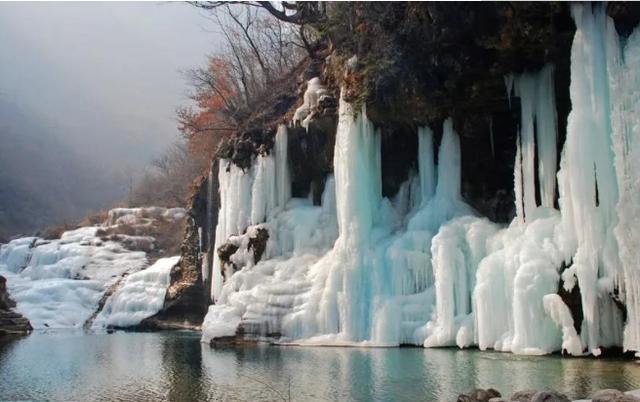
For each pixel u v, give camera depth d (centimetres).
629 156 1542
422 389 1183
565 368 1370
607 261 1566
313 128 2603
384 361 1575
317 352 1836
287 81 3369
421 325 1925
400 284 2016
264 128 2845
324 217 2511
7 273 4594
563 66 1898
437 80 2133
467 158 2231
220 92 4319
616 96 1594
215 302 2906
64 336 2959
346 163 2234
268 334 2189
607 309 1570
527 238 1745
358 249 2139
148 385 1362
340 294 2084
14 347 2338
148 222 5306
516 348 1642
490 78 2025
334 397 1139
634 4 1606
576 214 1625
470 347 1805
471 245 1898
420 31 2066
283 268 2384
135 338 2794
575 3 1686
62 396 1259
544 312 1630
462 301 1877
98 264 4372
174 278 3672
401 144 2361
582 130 1636
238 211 2803
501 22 1862
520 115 2044
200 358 1842
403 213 2345
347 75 2309
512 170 2175
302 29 3169
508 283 1722
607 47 1639
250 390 1252
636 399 859
